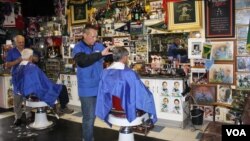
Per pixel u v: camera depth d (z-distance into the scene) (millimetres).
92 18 4395
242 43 3156
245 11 3096
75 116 3885
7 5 4785
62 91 3230
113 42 4168
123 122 2078
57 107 3682
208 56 3383
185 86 3309
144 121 2189
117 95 2035
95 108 2355
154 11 3727
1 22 4723
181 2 3486
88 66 2238
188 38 3510
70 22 4676
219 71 3344
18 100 3414
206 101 3453
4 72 4449
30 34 5164
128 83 2035
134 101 2018
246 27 3109
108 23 4203
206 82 3443
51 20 4934
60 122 3561
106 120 2195
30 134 3072
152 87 3445
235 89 3236
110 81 2102
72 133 3098
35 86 2984
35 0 4684
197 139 2838
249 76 3141
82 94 2387
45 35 5027
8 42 4496
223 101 3326
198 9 3367
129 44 4016
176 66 3629
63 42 4789
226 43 3262
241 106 2730
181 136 2955
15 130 3240
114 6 4117
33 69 3023
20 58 3211
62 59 4812
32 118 3762
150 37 3818
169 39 3674
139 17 3855
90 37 2367
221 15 3254
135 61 3967
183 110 3258
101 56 2146
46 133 3105
